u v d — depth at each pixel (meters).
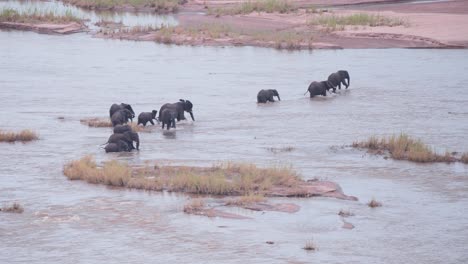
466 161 54.72
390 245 38.56
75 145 59.25
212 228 40.69
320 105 75.62
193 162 53.66
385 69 96.94
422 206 44.72
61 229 40.62
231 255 37.03
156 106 75.50
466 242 39.12
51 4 171.50
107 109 74.00
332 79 82.44
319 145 59.44
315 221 41.88
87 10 161.00
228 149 58.09
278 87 85.81
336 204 44.78
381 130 64.62
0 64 100.88
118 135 57.69
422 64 100.56
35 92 82.50
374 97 79.44
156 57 107.31
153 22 139.12
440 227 41.25
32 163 53.78
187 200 45.28
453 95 80.00
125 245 38.38
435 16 138.12
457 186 48.94
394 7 154.50
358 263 36.19
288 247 38.12
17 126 66.12
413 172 52.19
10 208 43.41
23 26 134.25
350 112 72.06
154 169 51.25
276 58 106.56
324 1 163.75
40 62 102.75
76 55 108.88
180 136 62.69
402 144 57.78
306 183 48.50
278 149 58.09
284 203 44.66
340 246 38.38
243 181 47.47
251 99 79.00
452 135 62.88
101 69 97.69
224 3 164.50
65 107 74.81
